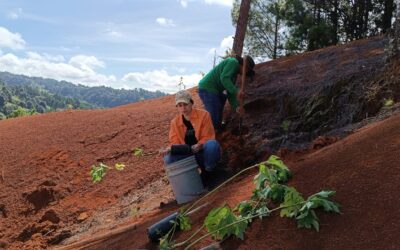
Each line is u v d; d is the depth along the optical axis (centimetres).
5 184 835
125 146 856
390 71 573
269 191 341
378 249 271
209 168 521
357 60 700
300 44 1962
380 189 312
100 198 719
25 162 894
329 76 665
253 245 319
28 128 1091
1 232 703
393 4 1800
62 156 881
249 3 1086
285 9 1986
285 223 323
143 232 457
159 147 809
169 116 938
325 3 1978
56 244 629
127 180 742
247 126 666
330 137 470
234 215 339
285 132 627
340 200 318
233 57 623
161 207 557
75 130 995
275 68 840
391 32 591
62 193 754
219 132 667
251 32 2175
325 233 299
